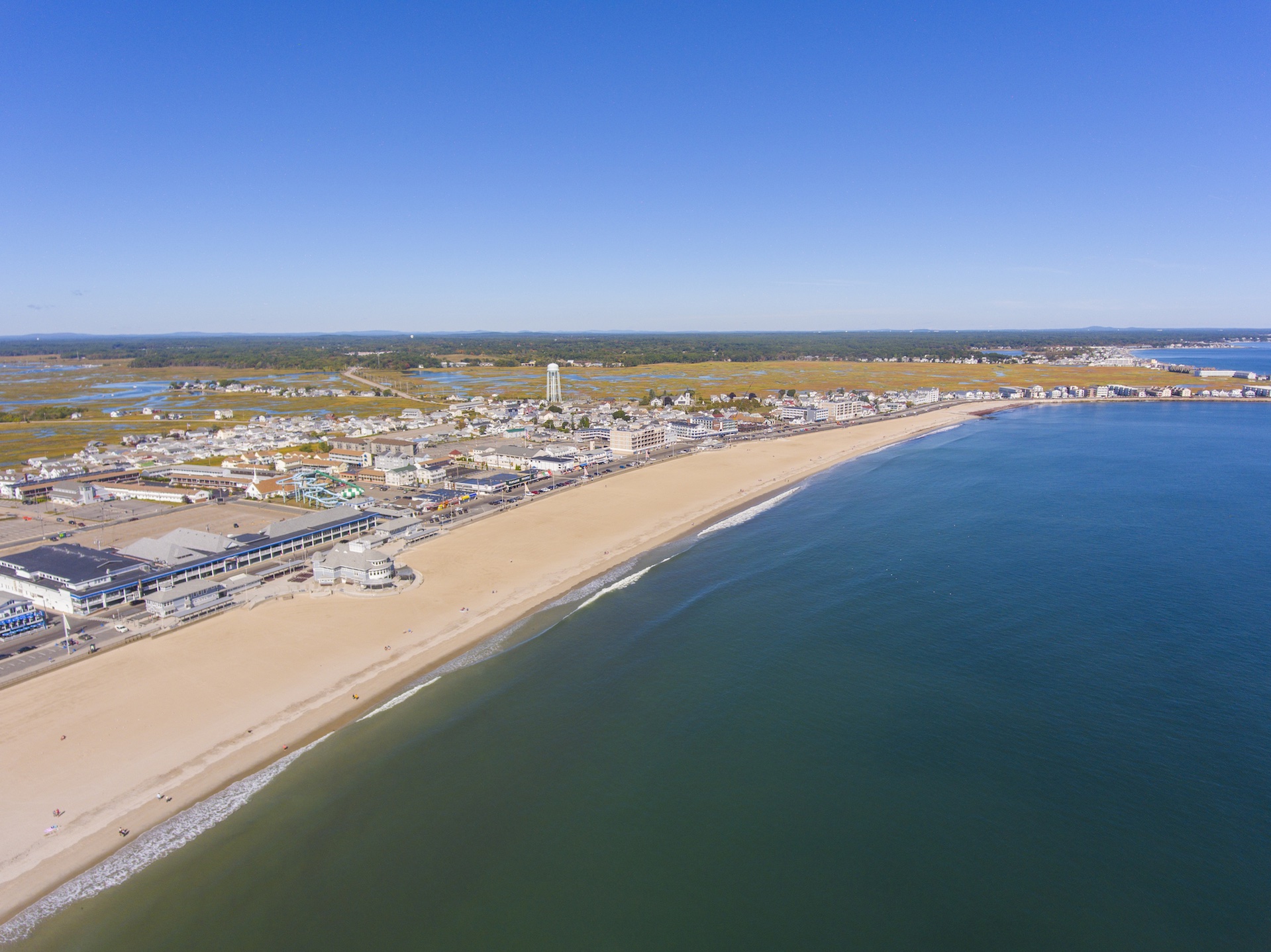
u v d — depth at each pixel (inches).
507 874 2706.7
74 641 4559.5
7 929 2476.6
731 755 3380.9
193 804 3085.6
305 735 3577.8
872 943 2391.7
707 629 4712.1
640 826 2940.5
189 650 4448.8
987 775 3176.7
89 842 2861.7
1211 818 2888.8
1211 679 3878.0
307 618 4921.3
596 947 2400.3
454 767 3329.2
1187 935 2391.7
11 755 3380.9
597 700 3885.3
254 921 2511.1
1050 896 2554.1
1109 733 3444.9
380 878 2694.4
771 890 2613.2
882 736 3484.3
